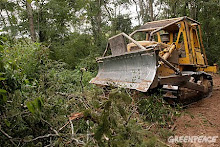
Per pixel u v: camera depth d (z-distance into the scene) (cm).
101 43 1361
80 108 293
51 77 378
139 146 209
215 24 1606
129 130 214
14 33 808
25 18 1138
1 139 204
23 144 211
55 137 246
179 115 433
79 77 715
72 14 1330
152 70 438
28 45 479
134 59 483
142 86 418
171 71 574
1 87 208
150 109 395
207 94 700
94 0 1535
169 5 1809
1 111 209
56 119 250
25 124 237
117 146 190
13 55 380
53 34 1200
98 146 209
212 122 439
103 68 604
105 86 521
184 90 572
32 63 384
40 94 268
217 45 1612
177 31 710
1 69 204
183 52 655
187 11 1819
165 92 510
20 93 230
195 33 732
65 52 1084
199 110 534
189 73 593
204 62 765
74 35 1279
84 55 1214
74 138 221
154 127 386
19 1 1085
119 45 532
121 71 523
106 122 194
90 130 259
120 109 212
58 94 335
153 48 434
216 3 1537
